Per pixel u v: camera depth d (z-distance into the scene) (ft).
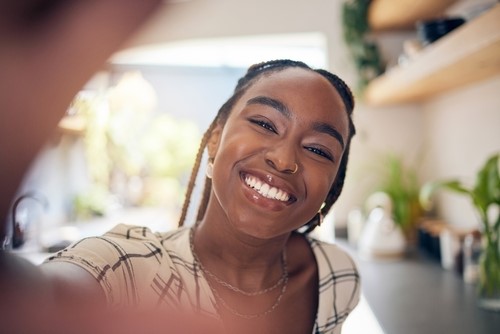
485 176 4.19
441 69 4.03
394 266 5.65
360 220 6.68
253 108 1.56
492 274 4.08
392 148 7.04
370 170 7.04
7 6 0.41
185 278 1.64
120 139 9.89
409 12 5.98
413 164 7.03
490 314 3.90
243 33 7.19
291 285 1.99
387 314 3.95
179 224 2.15
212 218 1.76
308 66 1.86
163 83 12.34
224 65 11.41
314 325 2.01
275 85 1.60
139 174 11.37
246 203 1.52
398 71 5.13
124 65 9.66
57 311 0.68
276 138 1.54
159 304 1.38
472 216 5.57
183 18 7.20
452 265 5.37
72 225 8.04
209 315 1.60
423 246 6.42
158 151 11.39
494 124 4.91
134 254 1.43
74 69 0.42
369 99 6.65
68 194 8.21
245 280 1.83
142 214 9.93
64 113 0.44
